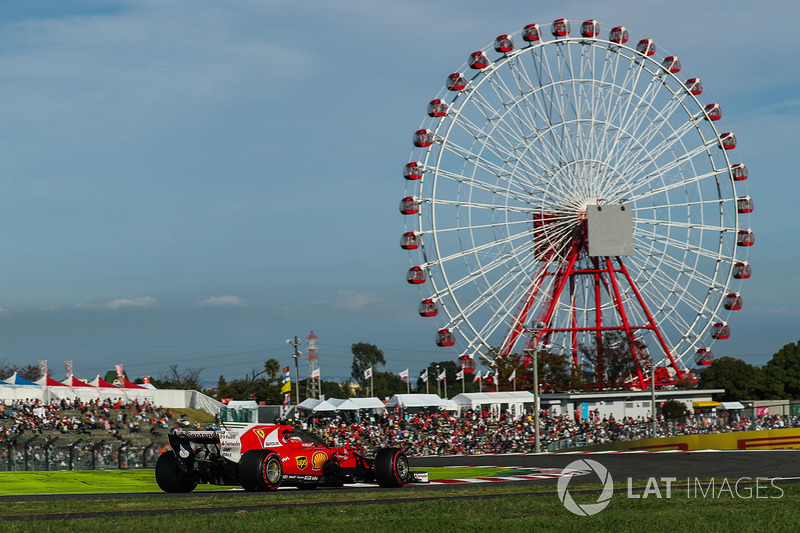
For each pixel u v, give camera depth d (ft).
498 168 270.87
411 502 68.49
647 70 293.02
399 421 248.73
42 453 149.89
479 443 217.56
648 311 299.38
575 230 289.53
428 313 263.90
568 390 328.70
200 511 62.64
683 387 334.03
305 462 82.69
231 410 81.05
